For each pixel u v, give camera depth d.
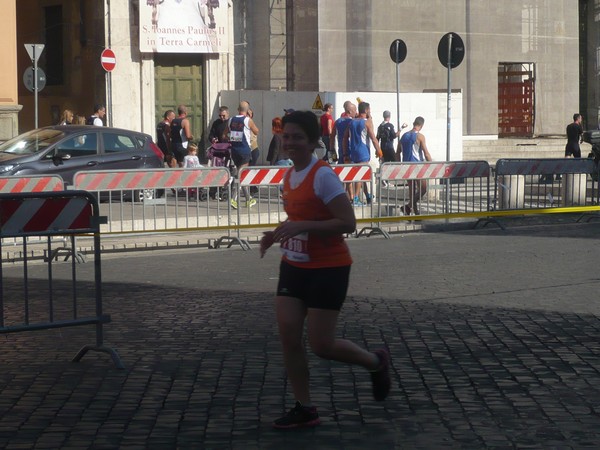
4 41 32.06
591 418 8.48
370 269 16.67
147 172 20.22
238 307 13.48
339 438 7.95
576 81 46.06
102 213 20.77
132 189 20.12
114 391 9.38
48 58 39.62
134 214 21.19
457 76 42.72
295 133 7.95
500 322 12.37
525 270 16.41
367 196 23.94
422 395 9.18
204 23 36.97
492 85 43.47
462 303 13.60
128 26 35.97
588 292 14.38
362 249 19.39
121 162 27.12
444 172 23.50
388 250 19.17
